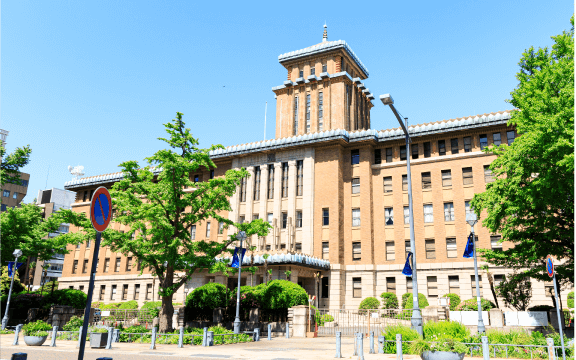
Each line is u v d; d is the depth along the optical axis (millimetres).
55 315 29234
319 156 44781
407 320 30562
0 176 36750
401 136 42656
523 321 25047
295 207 43938
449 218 40156
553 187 18109
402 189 42500
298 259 35750
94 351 17797
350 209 43344
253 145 46688
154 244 26562
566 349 15141
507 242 37062
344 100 53344
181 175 27266
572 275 21875
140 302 50031
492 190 21922
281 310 28188
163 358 15414
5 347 19172
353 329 30688
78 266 57250
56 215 27484
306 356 16219
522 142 18938
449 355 13359
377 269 41219
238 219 46219
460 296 37656
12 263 30750
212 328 23938
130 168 28047
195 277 42812
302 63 59031
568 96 17203
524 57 22672
